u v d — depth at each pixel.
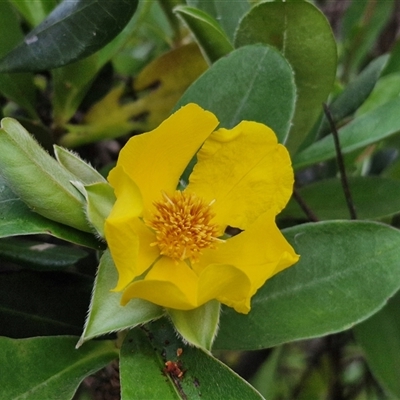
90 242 0.32
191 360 0.33
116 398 0.36
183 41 0.44
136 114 0.40
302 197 0.40
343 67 0.49
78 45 0.35
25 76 0.38
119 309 0.31
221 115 0.36
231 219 0.34
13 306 0.34
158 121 0.40
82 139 0.40
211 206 0.34
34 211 0.32
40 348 0.33
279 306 0.34
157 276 0.33
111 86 0.42
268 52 0.36
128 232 0.30
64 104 0.39
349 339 0.47
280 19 0.36
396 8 0.54
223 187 0.34
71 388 0.32
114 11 0.35
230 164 0.34
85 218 0.32
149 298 0.31
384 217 0.39
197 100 0.36
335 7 0.56
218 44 0.37
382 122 0.37
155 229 0.34
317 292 0.34
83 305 0.35
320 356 0.48
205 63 0.40
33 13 0.38
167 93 0.40
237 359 0.47
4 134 0.31
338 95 0.42
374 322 0.39
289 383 0.51
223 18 0.40
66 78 0.38
